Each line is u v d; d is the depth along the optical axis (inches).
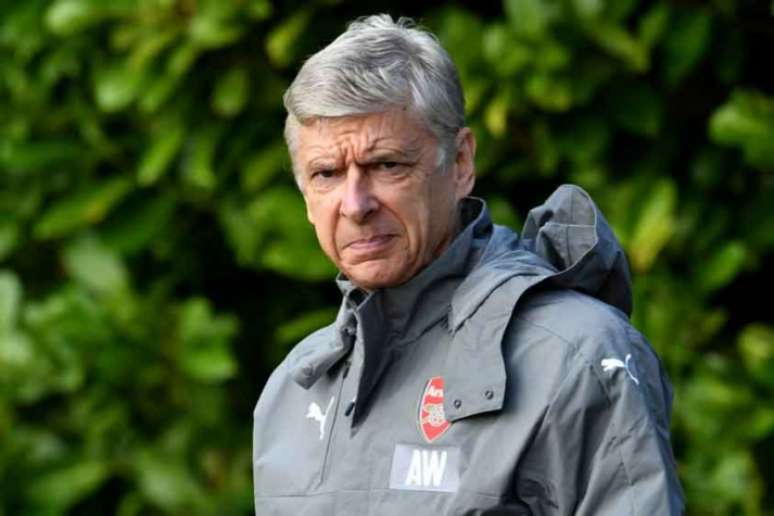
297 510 363.3
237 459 747.4
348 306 365.4
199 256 770.8
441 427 341.1
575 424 328.5
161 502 729.6
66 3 712.4
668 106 694.5
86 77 755.4
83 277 745.6
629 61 660.1
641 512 321.7
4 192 768.3
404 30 351.6
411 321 353.7
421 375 348.5
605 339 335.6
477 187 714.8
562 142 680.4
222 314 767.7
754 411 668.1
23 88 754.2
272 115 728.3
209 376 721.0
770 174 688.4
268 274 774.5
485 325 342.3
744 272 716.0
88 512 764.0
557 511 330.6
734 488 659.4
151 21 709.9
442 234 356.2
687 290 682.2
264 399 389.7
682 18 664.4
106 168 768.3
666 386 351.9
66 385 730.2
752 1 682.2
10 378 737.0
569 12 652.7
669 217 661.3
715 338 708.0
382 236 346.3
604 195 685.3
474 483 332.5
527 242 379.6
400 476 341.7
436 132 346.6
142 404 746.8
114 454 743.7
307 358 371.9
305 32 710.5
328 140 343.9
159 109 734.5
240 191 730.2
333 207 347.6
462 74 665.0
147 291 762.8
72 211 741.3
